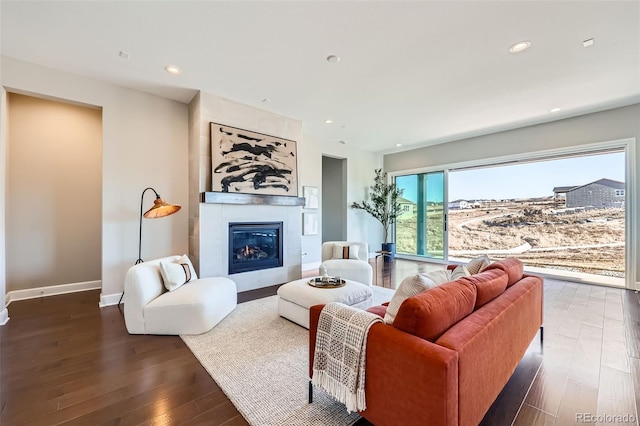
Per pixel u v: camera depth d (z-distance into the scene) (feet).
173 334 8.58
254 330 8.93
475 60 9.58
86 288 13.74
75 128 13.56
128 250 11.98
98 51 9.16
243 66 10.07
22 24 7.75
